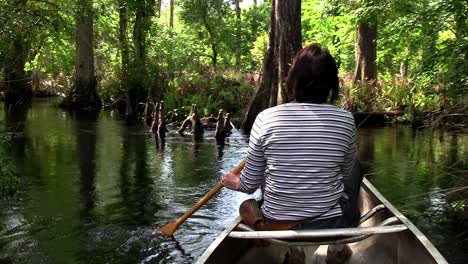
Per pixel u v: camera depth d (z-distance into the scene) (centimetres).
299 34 1318
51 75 2692
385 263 357
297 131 281
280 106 290
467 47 600
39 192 704
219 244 297
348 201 311
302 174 282
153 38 1970
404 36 764
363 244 385
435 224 586
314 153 280
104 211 625
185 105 1589
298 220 288
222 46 2978
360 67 1762
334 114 284
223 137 1233
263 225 303
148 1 1833
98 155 983
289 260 351
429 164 902
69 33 1126
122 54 1870
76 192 706
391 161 941
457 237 547
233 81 1734
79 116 1734
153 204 655
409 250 320
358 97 1600
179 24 3394
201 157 977
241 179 299
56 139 1180
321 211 286
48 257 495
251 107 1398
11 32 820
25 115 1723
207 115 1556
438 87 704
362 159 967
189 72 1911
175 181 774
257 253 355
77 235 549
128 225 577
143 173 827
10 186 681
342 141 282
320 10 1677
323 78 285
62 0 1100
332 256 365
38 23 955
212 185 752
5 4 820
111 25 2133
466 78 579
